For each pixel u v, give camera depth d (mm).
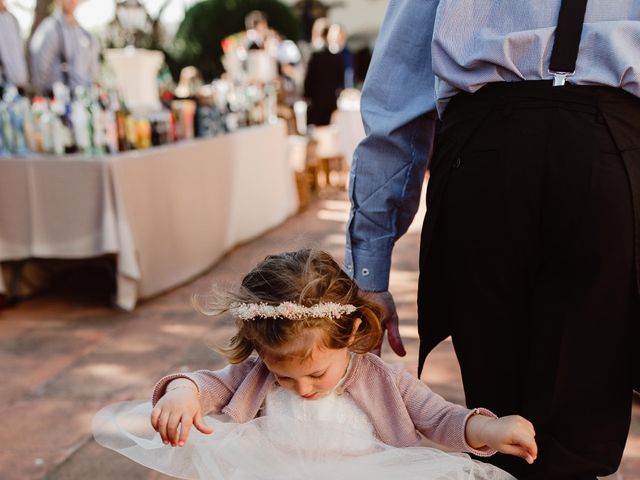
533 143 1151
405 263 4980
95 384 3100
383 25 1531
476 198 1216
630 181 1114
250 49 7480
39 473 2404
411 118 1467
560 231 1145
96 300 4238
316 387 1337
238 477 1295
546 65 1167
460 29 1236
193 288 4469
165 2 12352
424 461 1268
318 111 8484
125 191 3854
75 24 5453
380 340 1497
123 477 2373
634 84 1116
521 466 1327
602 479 2250
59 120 3928
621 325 1177
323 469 1277
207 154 4891
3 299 4121
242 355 1370
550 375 1198
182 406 1289
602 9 1161
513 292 1237
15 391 3039
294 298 1263
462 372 1369
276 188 6324
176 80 12328
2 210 3842
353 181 1577
